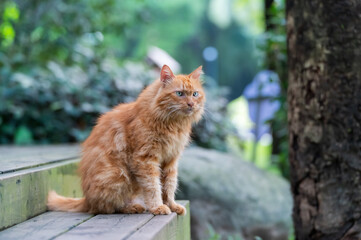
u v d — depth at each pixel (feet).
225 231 20.33
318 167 12.91
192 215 20.21
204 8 98.22
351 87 12.50
